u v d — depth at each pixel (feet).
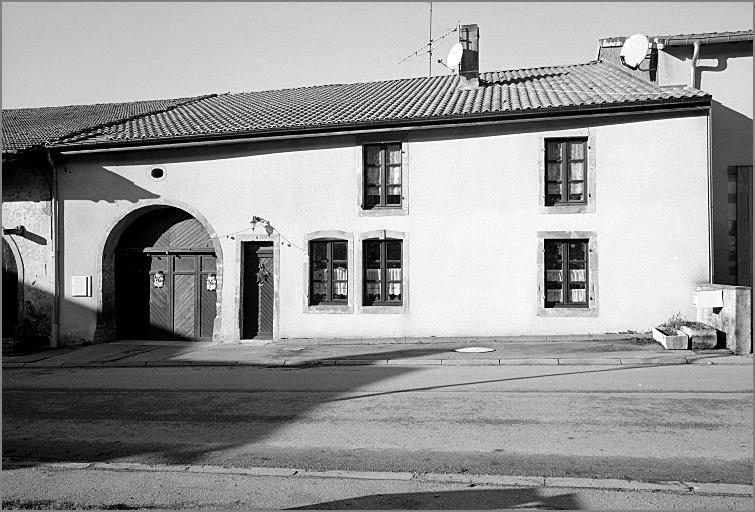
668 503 17.74
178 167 54.85
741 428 24.58
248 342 52.90
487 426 25.81
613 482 19.35
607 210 48.39
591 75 61.31
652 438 23.50
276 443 24.56
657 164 47.91
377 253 52.06
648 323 47.80
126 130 57.21
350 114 53.62
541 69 69.41
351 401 31.30
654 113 47.75
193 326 56.29
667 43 54.03
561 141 49.65
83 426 28.22
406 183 51.06
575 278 49.42
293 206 52.90
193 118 60.39
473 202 50.11
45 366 46.62
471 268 50.01
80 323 55.26
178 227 56.90
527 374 36.70
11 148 53.78
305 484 20.12
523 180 49.52
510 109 48.85
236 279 53.72
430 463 21.63
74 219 55.77
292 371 41.01
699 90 50.31
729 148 53.52
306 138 52.65
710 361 38.81
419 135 50.98
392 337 50.88
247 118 57.62
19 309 55.67
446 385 34.32
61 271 55.67
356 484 19.97
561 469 20.58
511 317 49.39
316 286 53.06
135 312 57.47
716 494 18.30
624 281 48.11
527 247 49.32
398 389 33.71
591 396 30.48
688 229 47.55
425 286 50.62
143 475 21.45
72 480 21.15
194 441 25.26
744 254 52.01
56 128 65.98
